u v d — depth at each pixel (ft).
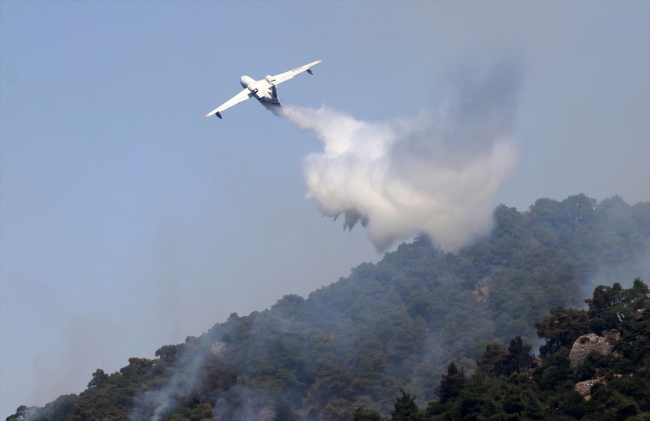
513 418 532.73
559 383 574.15
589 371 570.87
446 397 619.67
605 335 602.03
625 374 556.51
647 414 486.38
